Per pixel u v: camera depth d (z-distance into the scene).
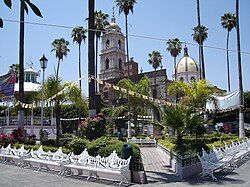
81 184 11.13
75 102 24.34
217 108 28.48
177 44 72.44
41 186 10.83
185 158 13.23
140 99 33.06
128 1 51.25
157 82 64.31
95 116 18.48
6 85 30.11
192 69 81.25
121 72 80.00
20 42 24.06
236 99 30.41
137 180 11.45
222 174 13.65
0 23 2.53
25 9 2.49
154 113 32.66
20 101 23.86
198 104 26.53
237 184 11.28
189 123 17.20
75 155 14.00
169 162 16.84
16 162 16.78
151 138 33.00
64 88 22.11
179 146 16.23
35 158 15.36
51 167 14.55
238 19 31.59
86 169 12.10
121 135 36.12
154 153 23.38
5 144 20.58
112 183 11.31
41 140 23.11
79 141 15.49
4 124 34.56
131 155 11.74
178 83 27.28
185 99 26.50
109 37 80.56
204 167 12.59
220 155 15.58
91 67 18.62
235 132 46.97
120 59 80.75
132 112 34.59
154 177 12.67
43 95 23.00
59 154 14.39
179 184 11.27
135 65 80.38
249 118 50.03
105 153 13.51
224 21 57.00
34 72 51.19
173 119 17.27
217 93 30.69
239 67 31.05
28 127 34.06
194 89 26.58
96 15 54.38
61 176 12.77
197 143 17.56
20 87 23.94
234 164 16.44
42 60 22.16
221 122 48.62
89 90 18.69
